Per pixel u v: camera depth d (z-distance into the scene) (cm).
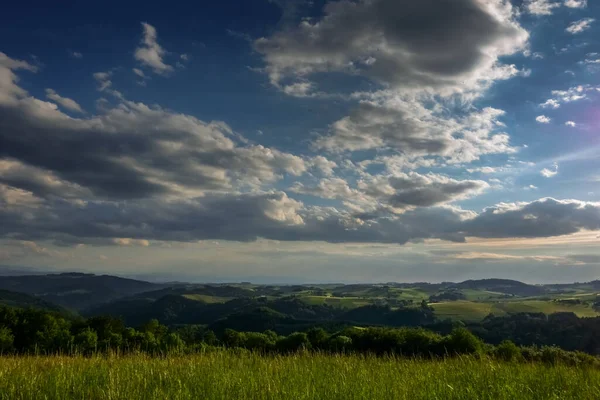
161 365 1087
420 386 835
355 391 774
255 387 788
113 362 1136
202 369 1019
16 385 781
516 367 1080
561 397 718
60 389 759
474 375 939
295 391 756
